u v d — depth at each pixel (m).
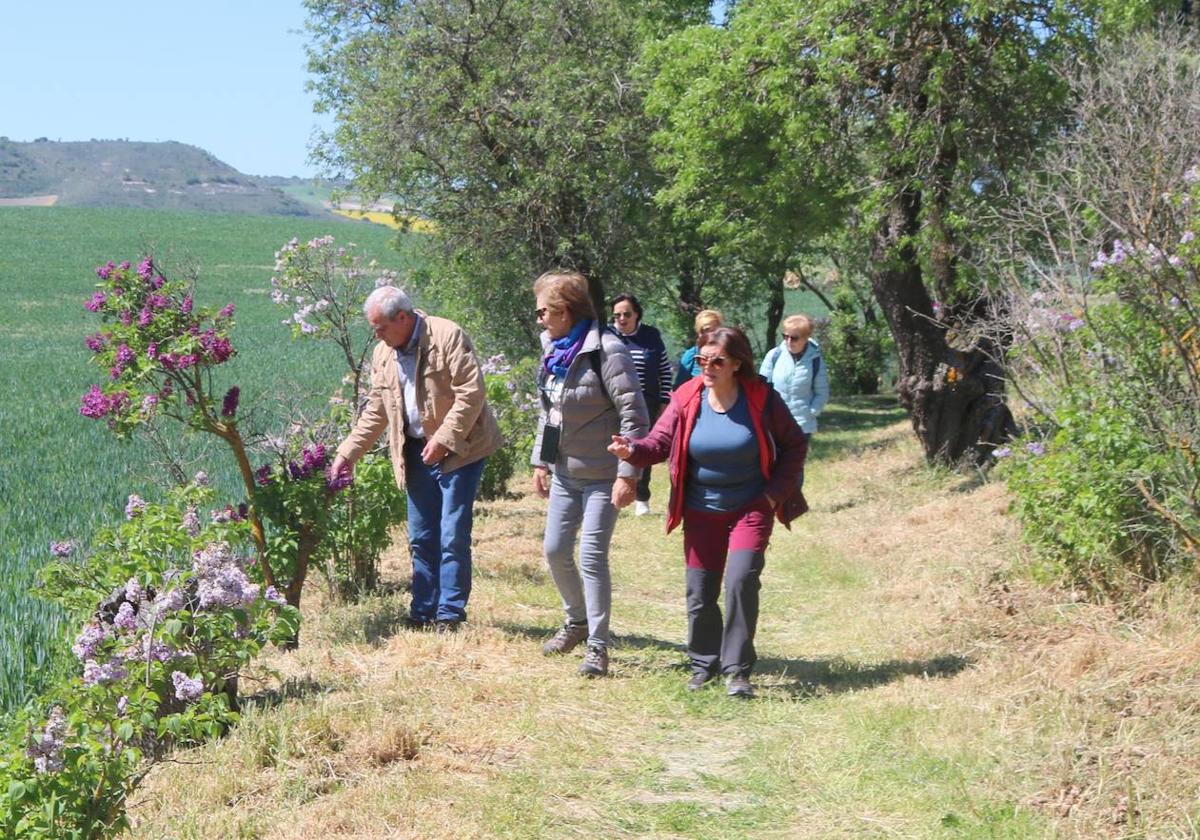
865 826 4.21
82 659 4.56
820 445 18.44
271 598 5.08
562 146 18.34
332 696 5.69
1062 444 6.88
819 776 4.67
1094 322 7.21
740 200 13.46
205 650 4.89
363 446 6.98
